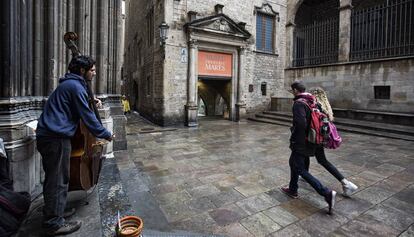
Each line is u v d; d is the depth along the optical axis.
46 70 3.38
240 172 4.46
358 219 2.79
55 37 3.47
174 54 10.77
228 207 3.07
